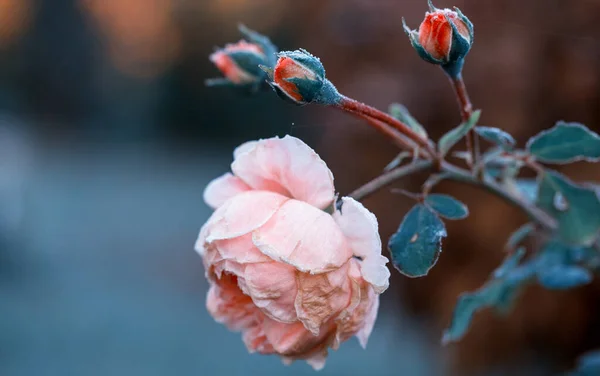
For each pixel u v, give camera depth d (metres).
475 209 0.87
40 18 4.74
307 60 0.50
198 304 2.06
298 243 0.49
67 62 4.74
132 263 2.45
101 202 3.23
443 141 0.54
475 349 0.90
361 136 0.97
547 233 0.60
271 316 0.50
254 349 0.53
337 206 0.52
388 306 1.13
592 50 0.83
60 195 3.34
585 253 0.63
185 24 4.16
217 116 4.22
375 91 0.95
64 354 1.74
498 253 0.86
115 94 4.71
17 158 3.30
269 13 2.74
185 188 3.49
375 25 0.99
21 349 1.77
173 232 2.78
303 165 0.51
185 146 4.30
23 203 2.88
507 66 0.85
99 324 1.93
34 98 4.78
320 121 1.02
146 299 2.11
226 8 3.83
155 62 4.49
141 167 3.93
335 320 0.50
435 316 0.93
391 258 0.52
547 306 0.85
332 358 1.53
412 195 0.53
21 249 2.52
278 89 0.50
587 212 0.58
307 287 0.49
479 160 0.56
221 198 0.53
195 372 1.61
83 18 4.75
